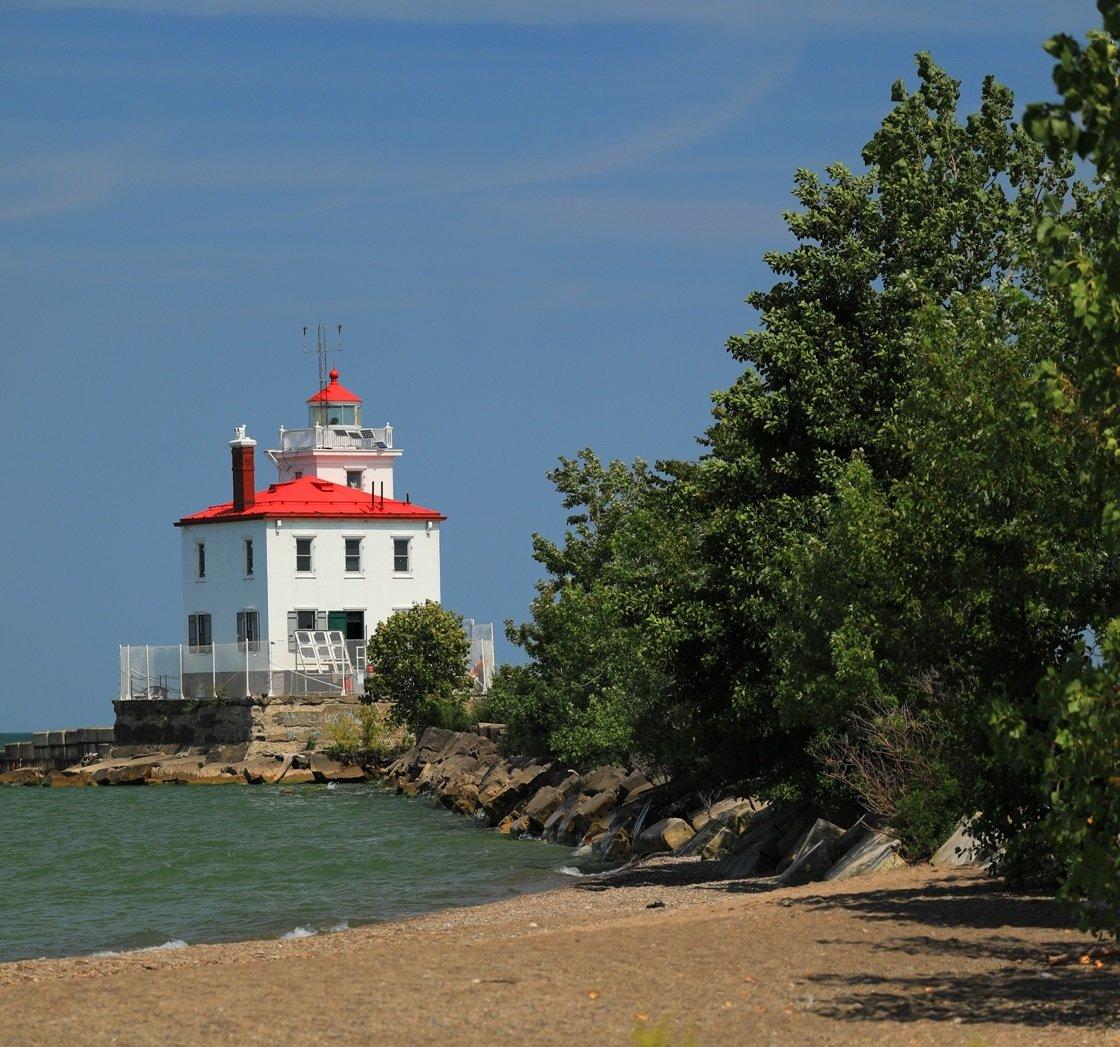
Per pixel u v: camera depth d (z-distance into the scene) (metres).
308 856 96.88
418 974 34.69
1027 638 44.50
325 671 180.75
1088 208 41.78
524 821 109.25
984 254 69.56
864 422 66.81
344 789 164.00
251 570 184.00
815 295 70.38
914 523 45.22
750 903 50.12
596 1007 29.62
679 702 77.56
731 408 71.00
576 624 117.81
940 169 72.12
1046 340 41.59
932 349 44.41
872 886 50.38
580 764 113.00
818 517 64.75
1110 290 26.62
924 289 66.50
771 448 69.94
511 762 132.75
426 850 99.06
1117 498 29.02
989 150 72.31
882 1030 26.31
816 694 55.84
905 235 69.06
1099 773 26.30
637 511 80.00
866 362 69.06
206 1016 29.80
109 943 62.31
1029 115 23.78
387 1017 29.11
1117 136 23.70
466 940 46.16
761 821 79.81
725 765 75.00
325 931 61.81
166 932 65.25
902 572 45.66
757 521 67.19
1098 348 26.44
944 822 56.09
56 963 47.91
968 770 46.12
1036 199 72.25
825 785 67.12
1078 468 36.00
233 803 147.88
